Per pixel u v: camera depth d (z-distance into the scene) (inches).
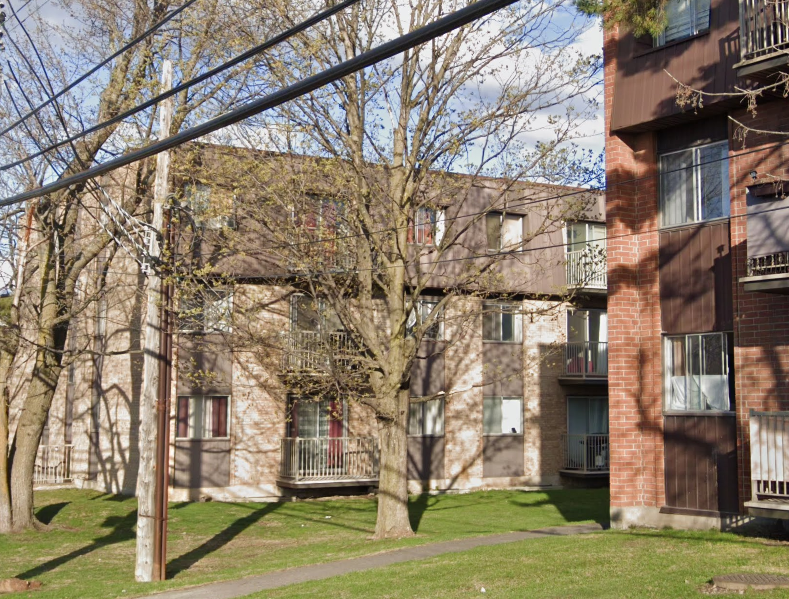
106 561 727.7
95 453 1229.7
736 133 587.2
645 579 469.7
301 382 831.7
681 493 648.4
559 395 1302.9
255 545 794.2
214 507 1018.1
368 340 751.7
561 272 1229.7
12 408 1347.2
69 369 1347.2
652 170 684.7
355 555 657.6
